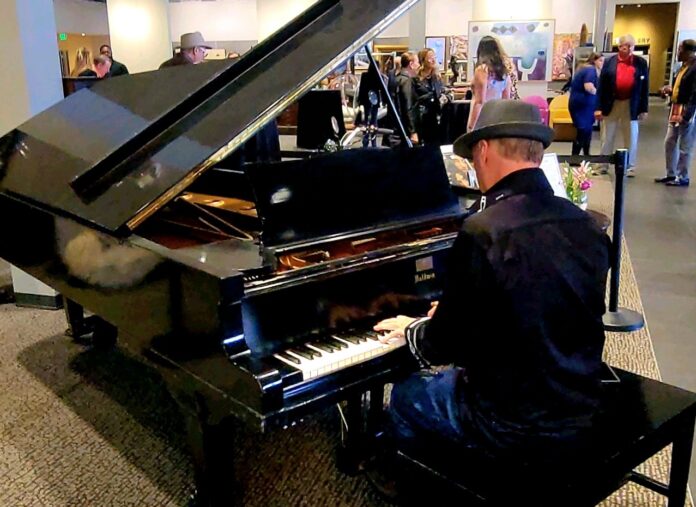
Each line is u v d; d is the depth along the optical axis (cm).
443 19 1484
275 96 197
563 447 156
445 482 157
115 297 194
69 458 246
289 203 194
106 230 188
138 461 244
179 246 205
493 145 160
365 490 224
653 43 2273
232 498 189
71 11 1289
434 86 696
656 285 420
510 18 909
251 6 1520
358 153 214
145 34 1067
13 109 377
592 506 156
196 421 177
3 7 364
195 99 225
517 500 144
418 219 224
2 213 266
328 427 265
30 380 309
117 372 317
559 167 336
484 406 158
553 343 151
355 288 195
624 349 329
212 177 283
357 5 231
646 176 762
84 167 242
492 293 149
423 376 180
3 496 224
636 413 177
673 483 188
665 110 1662
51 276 235
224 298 152
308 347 181
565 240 152
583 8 1374
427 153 236
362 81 306
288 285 178
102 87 321
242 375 153
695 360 317
